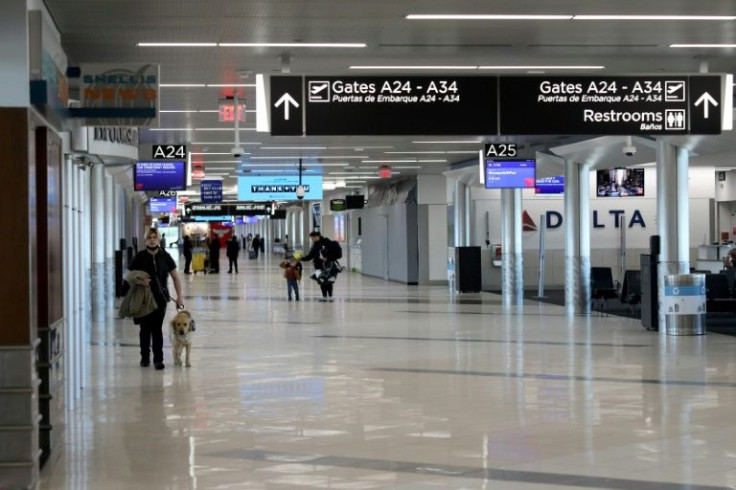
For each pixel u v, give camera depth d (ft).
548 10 33.78
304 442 28.27
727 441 28.04
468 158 97.66
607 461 25.61
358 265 155.02
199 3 31.94
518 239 93.86
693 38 38.96
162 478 24.12
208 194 125.49
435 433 29.43
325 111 38.93
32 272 23.49
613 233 109.40
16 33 23.62
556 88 39.88
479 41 39.19
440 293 101.60
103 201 72.13
